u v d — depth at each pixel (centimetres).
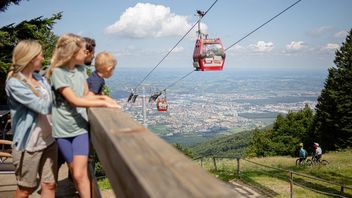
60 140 270
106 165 179
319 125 4809
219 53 2280
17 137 281
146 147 142
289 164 2755
